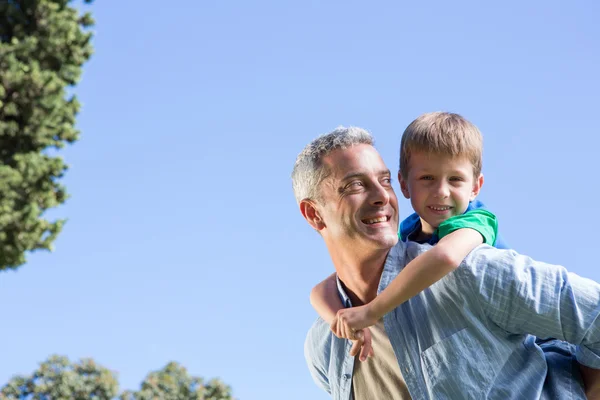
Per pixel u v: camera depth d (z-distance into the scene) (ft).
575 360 7.57
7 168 34.17
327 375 8.70
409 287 7.11
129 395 63.82
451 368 7.10
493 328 7.16
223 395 65.62
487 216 8.02
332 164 7.93
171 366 66.33
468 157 8.74
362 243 7.78
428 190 8.73
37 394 61.87
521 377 7.13
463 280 7.09
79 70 39.34
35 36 38.40
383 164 8.06
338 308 8.15
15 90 36.04
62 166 35.29
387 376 7.66
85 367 63.57
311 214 8.29
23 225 33.73
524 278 7.00
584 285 7.07
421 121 8.95
